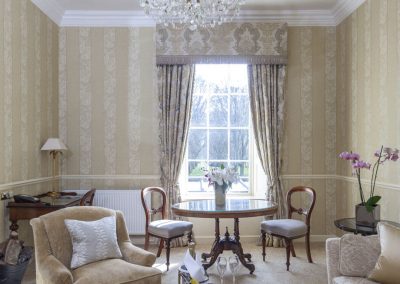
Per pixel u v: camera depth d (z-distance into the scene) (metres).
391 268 2.26
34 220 2.70
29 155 4.12
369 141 4.05
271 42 4.95
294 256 4.36
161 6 3.20
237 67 5.23
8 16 3.65
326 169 5.08
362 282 2.30
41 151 4.44
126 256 2.84
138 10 4.90
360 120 4.27
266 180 5.02
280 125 4.98
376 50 3.88
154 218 4.93
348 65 4.64
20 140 3.91
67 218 2.82
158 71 4.95
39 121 4.39
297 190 4.42
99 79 5.06
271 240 4.88
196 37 4.92
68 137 5.05
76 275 2.50
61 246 2.71
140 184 5.04
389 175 3.62
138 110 5.07
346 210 4.70
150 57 5.07
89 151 5.04
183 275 2.05
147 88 5.07
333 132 5.08
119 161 5.04
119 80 5.07
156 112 5.06
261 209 3.62
